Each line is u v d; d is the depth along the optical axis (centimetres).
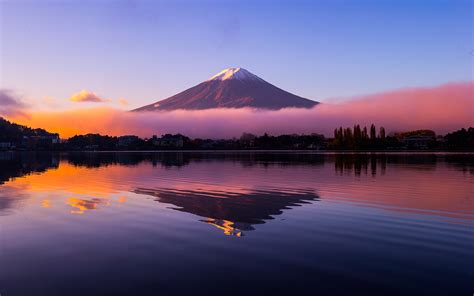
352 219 1300
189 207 1546
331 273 770
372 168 4041
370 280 732
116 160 7112
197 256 880
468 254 891
